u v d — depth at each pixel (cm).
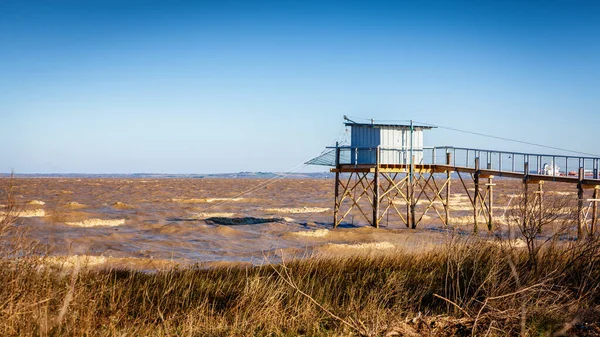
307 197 6812
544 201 1223
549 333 801
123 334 827
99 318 912
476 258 1131
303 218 4166
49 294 825
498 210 4259
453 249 1209
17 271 856
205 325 899
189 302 1097
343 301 1034
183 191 8569
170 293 1145
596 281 1027
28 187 8794
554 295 959
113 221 3572
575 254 1131
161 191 8506
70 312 834
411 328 858
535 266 1095
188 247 2731
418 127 3459
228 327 898
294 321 916
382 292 1053
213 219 3900
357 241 2862
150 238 2967
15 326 759
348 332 847
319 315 948
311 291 1084
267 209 4872
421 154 3500
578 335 807
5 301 778
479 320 867
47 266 913
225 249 2691
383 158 3434
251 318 922
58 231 2991
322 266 1462
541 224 1152
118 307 1014
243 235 3150
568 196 1279
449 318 898
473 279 1043
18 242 905
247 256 2480
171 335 859
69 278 1008
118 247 2648
